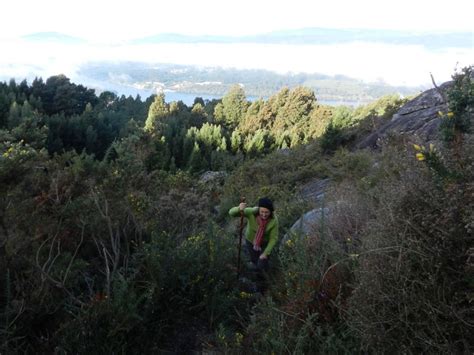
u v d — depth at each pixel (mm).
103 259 3969
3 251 3201
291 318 2939
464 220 1846
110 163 6430
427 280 1910
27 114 50625
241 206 4578
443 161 2150
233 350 2854
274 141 66375
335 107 80625
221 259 4227
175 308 3547
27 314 2889
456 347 1850
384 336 2031
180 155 51938
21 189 3939
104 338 2783
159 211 5254
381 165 5090
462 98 2318
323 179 10148
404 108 12938
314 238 3906
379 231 2270
